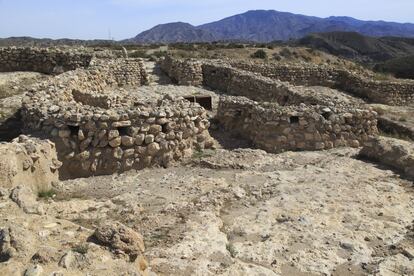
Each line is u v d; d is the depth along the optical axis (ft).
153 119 36.11
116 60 85.15
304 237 22.79
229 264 19.70
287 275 19.65
